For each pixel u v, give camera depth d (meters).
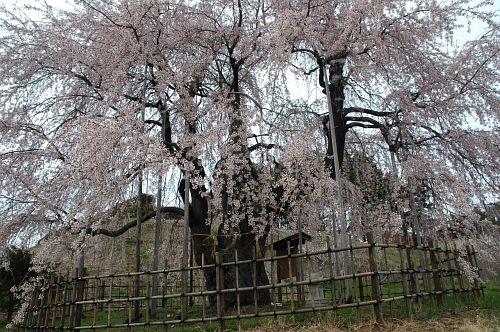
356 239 10.19
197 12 9.32
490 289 9.85
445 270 7.13
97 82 9.11
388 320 5.59
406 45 9.20
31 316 7.86
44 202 7.46
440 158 9.34
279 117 9.84
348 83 10.22
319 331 5.40
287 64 8.44
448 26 9.24
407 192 8.88
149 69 9.25
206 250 9.23
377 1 8.08
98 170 6.55
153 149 7.05
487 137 8.80
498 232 8.68
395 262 11.55
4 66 8.97
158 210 8.27
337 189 7.89
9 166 8.35
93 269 11.02
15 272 11.69
